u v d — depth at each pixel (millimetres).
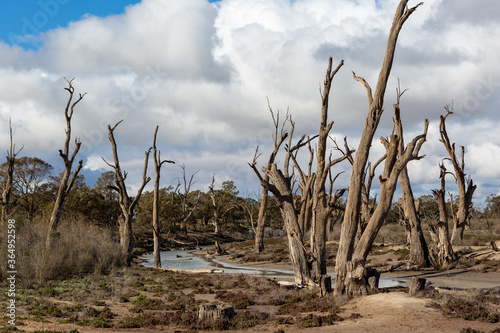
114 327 15016
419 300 17500
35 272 25516
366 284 20312
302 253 25078
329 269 37250
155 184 39969
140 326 15227
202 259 55125
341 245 21016
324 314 16969
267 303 20406
